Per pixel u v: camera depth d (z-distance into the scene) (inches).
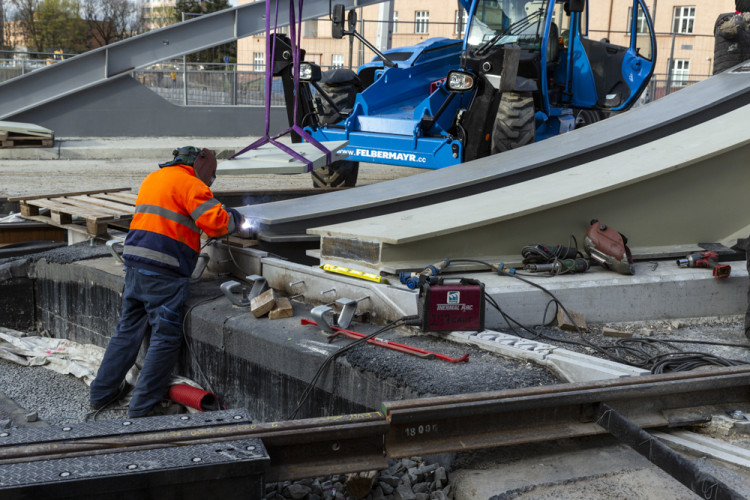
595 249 193.3
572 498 110.1
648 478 116.4
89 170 491.8
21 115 601.3
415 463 132.0
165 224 171.2
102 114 629.3
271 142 198.4
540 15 328.2
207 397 176.1
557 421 125.8
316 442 112.9
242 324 167.8
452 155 312.7
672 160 207.6
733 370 139.0
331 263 189.9
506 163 244.4
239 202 307.4
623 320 187.3
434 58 376.5
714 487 98.5
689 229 218.5
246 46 1642.5
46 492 91.7
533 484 114.1
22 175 457.1
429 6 1338.6
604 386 126.6
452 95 318.0
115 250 209.9
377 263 179.0
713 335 182.9
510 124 304.3
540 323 177.2
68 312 219.1
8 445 104.9
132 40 600.4
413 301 160.4
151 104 644.7
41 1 1961.1
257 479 102.6
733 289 197.2
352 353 147.3
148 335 188.1
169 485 98.0
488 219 188.4
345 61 1376.7
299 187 441.4
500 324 171.8
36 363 211.5
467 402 118.0
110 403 183.9
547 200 195.9
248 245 207.0
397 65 367.6
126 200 257.0
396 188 239.0
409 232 181.8
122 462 98.9
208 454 102.3
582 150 234.1
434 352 149.8
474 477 116.7
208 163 179.0
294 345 155.3
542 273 188.7
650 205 211.6
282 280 191.8
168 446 104.4
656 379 131.3
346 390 146.2
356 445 115.3
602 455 124.3
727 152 216.2
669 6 1278.3
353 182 390.9
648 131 237.0
